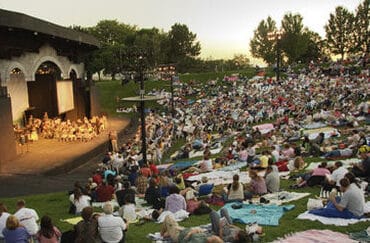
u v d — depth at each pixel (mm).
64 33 34125
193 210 11906
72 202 13719
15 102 36125
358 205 10336
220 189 14258
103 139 32656
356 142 19375
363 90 37469
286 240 9188
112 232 8750
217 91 59125
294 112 34625
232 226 9227
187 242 8703
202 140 28312
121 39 105438
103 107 62656
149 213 12195
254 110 36969
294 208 11586
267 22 95812
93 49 45969
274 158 18266
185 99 58094
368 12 90312
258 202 12359
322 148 19469
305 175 14383
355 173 13727
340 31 92500
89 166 25969
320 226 9984
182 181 14430
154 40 100375
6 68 28703
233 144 23984
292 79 55094
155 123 36844
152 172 17703
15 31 29266
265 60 95625
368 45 91000
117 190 14336
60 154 27125
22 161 25266
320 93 40000
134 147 26281
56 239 8586
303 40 90000
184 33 110938
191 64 111312
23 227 8758
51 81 39062
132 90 68062
